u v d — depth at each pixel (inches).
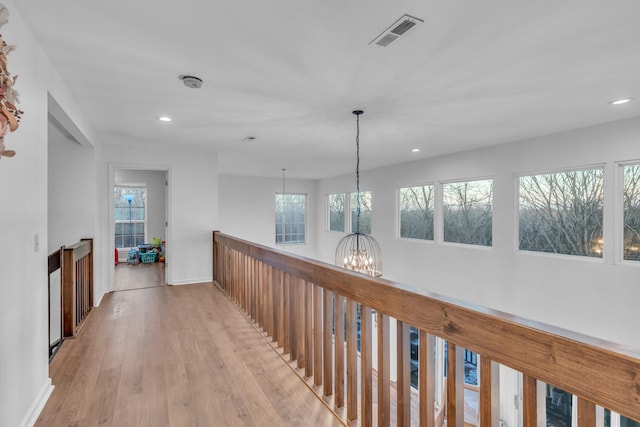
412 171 241.0
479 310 40.9
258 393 81.0
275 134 161.3
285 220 376.2
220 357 100.1
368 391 62.7
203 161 206.4
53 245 145.0
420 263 232.4
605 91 103.0
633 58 81.4
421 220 238.8
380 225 275.7
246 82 97.2
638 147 127.1
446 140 171.8
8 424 60.0
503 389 175.6
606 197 136.6
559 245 157.5
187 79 94.3
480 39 73.0
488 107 118.5
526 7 61.6
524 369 35.5
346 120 135.9
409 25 67.8
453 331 44.0
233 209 343.9
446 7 61.8
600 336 137.6
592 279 140.9
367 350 62.9
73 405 75.2
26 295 67.9
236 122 139.3
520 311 168.4
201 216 206.1
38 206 74.8
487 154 185.9
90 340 113.0
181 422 69.7
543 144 158.7
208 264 208.7
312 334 88.0
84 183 148.9
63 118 104.4
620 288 132.3
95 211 152.3
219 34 71.7
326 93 105.8
